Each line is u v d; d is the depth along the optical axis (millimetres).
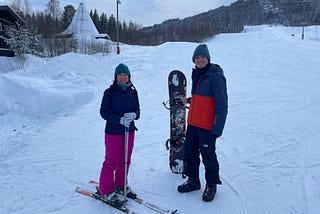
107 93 2939
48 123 6066
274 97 8625
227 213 2902
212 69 2967
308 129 5648
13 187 3414
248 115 6766
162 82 11031
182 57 16125
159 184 3502
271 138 5145
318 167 3908
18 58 12734
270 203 3061
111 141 2975
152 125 6090
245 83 10672
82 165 4062
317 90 9547
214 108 2979
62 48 18047
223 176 3689
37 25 24484
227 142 4969
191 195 3246
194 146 3232
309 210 2916
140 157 4332
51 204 3049
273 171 3809
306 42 21781
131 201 3098
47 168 3947
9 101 6469
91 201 3104
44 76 9969
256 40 24234
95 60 12414
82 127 5828
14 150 4586
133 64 14203
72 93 7551
